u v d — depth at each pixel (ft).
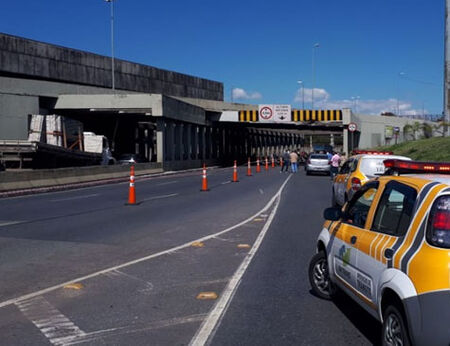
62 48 197.47
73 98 149.59
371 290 16.67
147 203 64.90
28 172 83.15
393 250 15.34
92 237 39.52
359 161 48.85
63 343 18.04
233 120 194.80
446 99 118.73
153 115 147.23
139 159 157.28
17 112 137.90
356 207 20.52
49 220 48.85
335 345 17.94
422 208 14.71
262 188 90.02
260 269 29.30
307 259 31.99
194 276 27.61
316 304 22.67
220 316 21.01
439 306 12.99
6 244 36.40
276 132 296.92
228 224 46.65
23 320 20.47
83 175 100.68
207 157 205.87
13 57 175.73
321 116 178.60
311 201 67.46
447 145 115.75
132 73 235.20
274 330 19.42
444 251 13.35
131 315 21.11
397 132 195.62
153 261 31.22
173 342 18.16
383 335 15.66
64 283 26.02
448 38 111.96
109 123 179.63
